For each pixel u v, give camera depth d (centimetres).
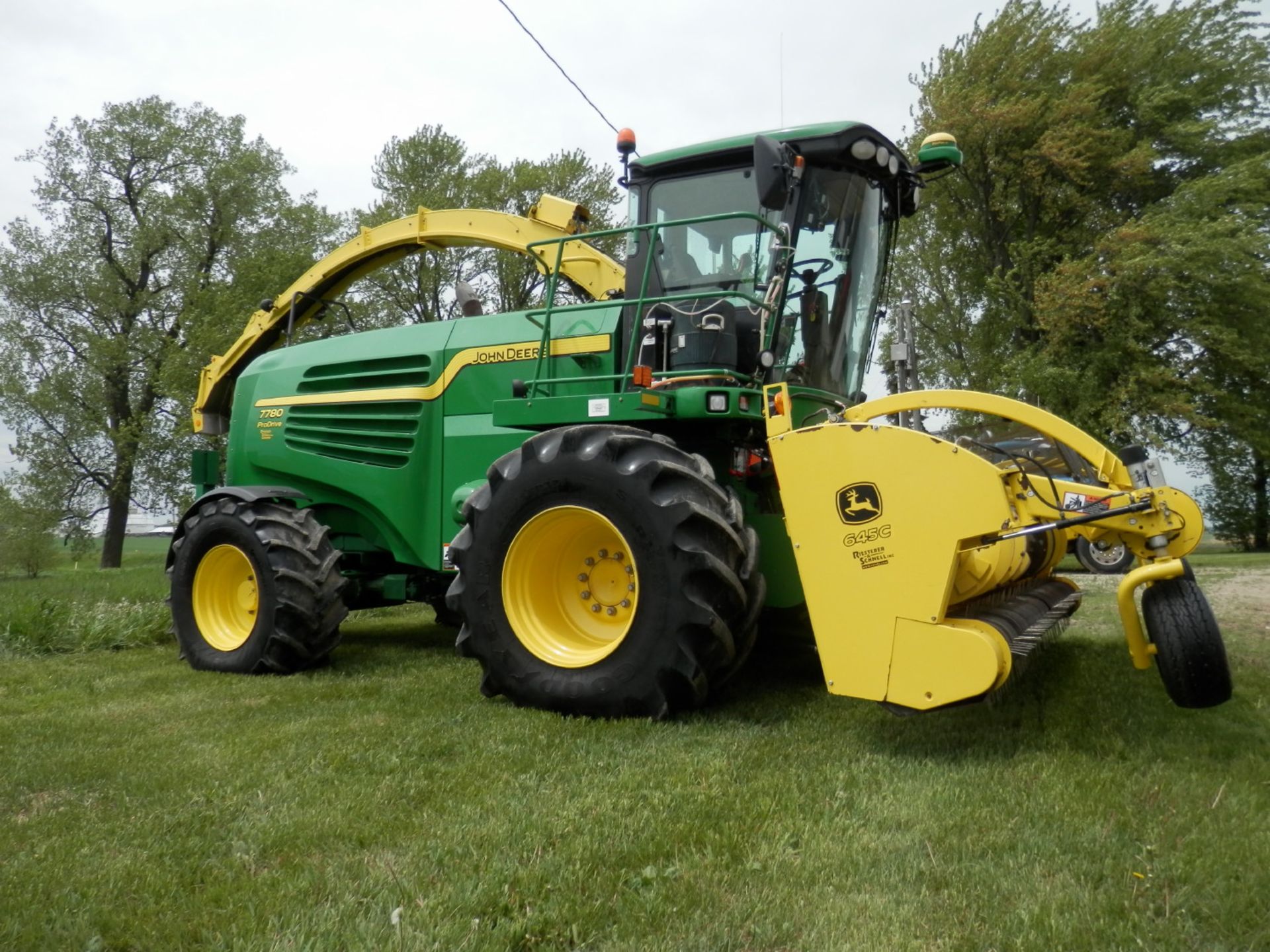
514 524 418
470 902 216
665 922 208
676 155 486
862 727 370
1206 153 1989
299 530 560
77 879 238
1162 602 327
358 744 359
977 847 245
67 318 2789
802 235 479
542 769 321
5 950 205
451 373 571
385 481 594
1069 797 278
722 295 449
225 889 230
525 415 462
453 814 279
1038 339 1989
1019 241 2025
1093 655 480
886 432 335
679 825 262
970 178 2050
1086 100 1902
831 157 471
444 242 687
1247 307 1833
